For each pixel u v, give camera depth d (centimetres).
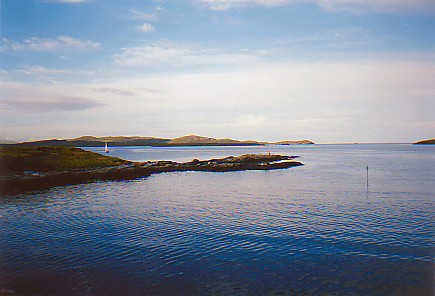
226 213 3400
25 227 2855
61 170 7019
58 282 1803
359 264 2028
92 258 2133
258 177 6869
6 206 3756
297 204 3872
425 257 2120
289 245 2370
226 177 6894
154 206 3788
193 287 1750
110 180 6334
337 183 5734
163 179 6562
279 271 1942
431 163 10062
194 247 2338
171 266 2017
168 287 1753
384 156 14838
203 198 4338
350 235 2583
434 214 3247
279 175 7225
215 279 1845
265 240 2483
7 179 5769
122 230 2761
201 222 3022
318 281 1817
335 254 2191
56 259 2116
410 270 1933
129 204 3912
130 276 1878
